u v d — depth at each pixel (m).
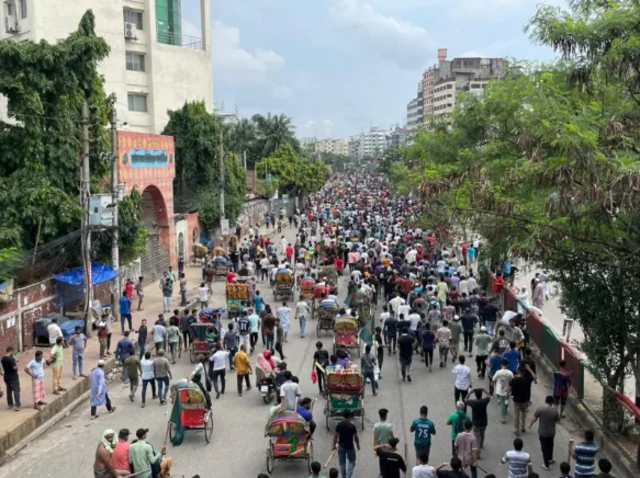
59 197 25.83
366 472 14.01
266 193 80.62
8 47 25.69
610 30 12.20
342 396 16.09
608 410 15.22
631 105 13.38
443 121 24.97
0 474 14.21
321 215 70.81
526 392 15.90
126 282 32.62
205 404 15.65
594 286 14.78
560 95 14.15
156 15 57.53
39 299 24.55
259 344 24.77
